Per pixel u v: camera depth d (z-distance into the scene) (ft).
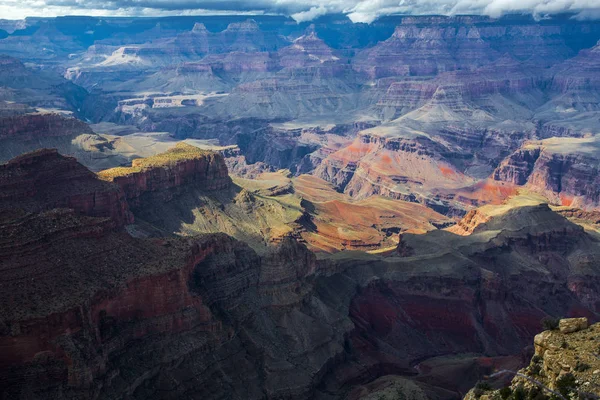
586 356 220.84
